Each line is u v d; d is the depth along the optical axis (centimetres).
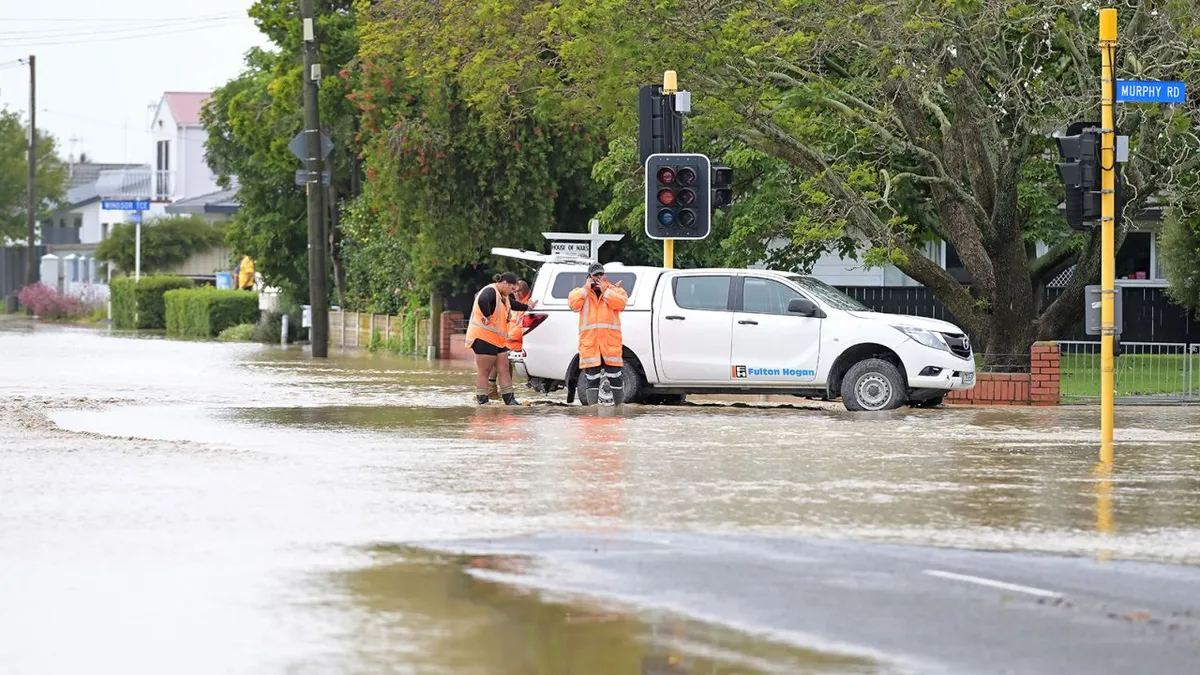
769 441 5619
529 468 4778
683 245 12281
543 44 9800
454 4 9925
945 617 2745
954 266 12888
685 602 2845
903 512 3950
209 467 4766
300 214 16075
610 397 7056
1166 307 12206
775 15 7981
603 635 2584
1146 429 6306
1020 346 8681
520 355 7369
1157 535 3641
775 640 2561
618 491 4281
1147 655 2492
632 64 8075
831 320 6962
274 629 2602
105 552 3297
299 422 6338
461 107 11919
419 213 12075
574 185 12606
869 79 8619
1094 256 8538
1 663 2383
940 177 8344
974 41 7912
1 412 6819
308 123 12606
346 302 15400
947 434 5947
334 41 14650
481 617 2709
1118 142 5638
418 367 11050
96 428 6059
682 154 7400
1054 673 2377
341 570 3117
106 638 2533
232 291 17362
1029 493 4325
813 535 3584
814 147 8819
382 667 2362
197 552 3306
